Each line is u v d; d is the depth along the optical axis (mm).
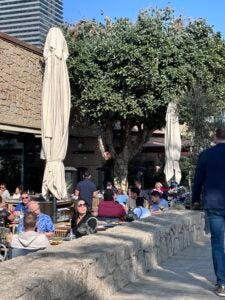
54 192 11258
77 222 8336
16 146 22750
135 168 32875
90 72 23359
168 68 22719
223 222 6066
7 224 10438
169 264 8109
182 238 9914
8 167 22266
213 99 19484
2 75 19422
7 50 19797
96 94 22938
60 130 11289
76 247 5879
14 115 20297
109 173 29266
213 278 6996
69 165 29062
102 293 5508
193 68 23328
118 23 24219
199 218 11703
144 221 9258
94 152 28859
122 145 26188
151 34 22703
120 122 26344
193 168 17984
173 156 19188
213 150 6188
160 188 18203
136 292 6113
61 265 4672
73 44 23812
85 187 13383
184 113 18984
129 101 22828
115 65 23078
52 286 4191
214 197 6020
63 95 11344
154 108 23031
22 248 6570
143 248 7176
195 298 5883
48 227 8430
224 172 6070
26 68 21219
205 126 18672
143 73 22312
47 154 11266
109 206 10727
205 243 10836
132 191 15133
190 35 24188
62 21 26672
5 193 16719
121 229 7883
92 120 25094
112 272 5887
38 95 22156
